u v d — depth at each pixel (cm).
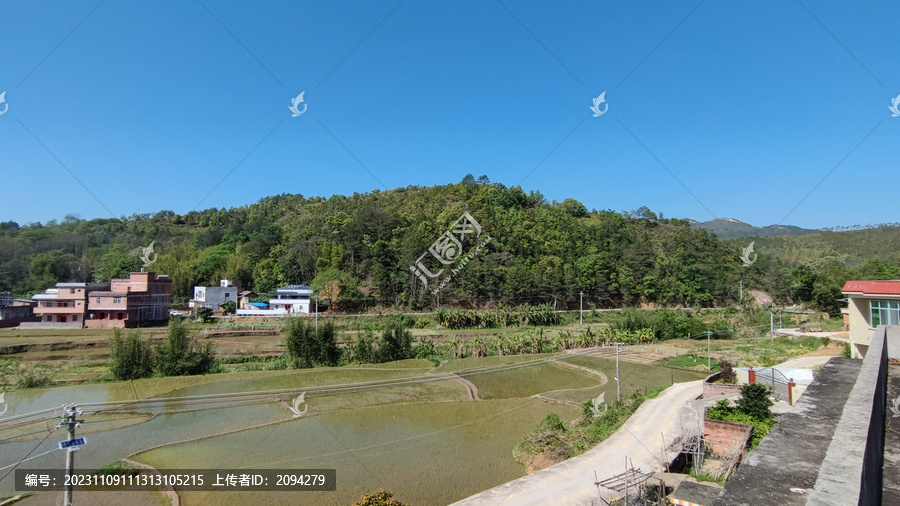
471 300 8275
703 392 3181
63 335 5694
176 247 9862
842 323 6900
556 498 1669
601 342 6309
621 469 1930
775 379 3095
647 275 9725
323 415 3180
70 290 6481
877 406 625
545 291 8594
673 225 14475
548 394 3828
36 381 3866
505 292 8350
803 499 381
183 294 8662
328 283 8056
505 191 12062
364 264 8819
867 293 2442
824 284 8000
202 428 2869
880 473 615
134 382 3988
